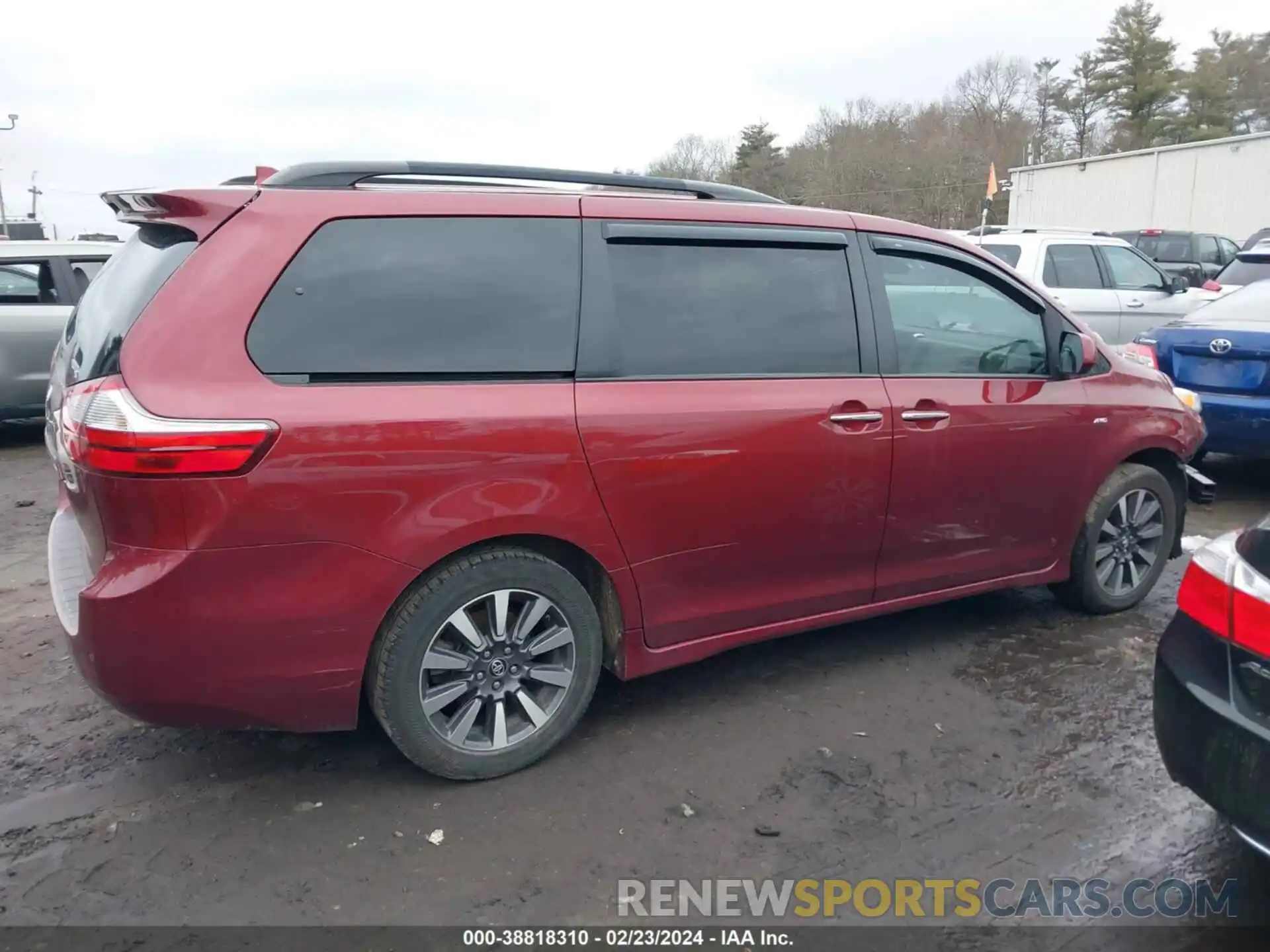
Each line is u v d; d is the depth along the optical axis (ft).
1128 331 32.89
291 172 9.67
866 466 11.96
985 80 209.26
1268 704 7.85
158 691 8.76
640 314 10.69
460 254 9.83
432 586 9.65
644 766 10.82
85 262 29.25
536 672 10.52
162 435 8.23
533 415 9.80
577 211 10.50
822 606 12.40
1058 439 13.64
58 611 9.46
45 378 28.27
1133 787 10.50
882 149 192.95
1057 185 94.22
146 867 9.03
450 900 8.63
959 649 13.96
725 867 9.15
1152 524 15.34
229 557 8.63
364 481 9.02
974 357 13.19
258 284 8.88
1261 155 74.54
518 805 10.05
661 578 10.98
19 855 9.20
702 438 10.76
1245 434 20.92
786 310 11.64
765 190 206.59
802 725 11.75
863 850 9.43
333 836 9.51
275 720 9.30
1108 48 189.47
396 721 9.77
